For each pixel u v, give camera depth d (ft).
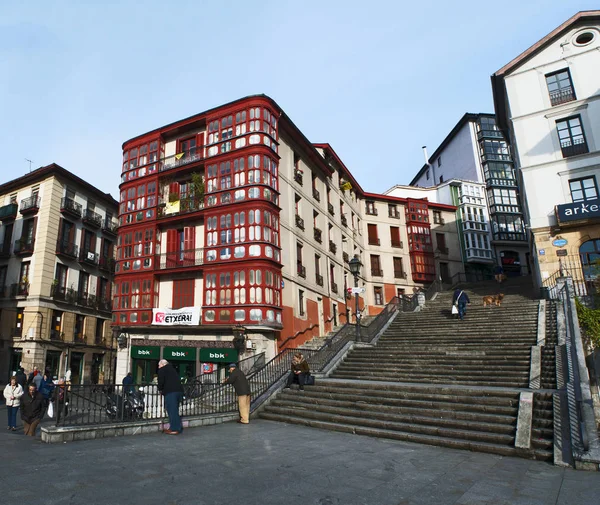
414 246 117.19
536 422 26.13
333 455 23.16
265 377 41.63
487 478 19.11
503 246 135.64
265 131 69.00
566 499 16.16
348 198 108.27
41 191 92.07
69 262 92.99
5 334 85.76
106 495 15.84
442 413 29.91
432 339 52.34
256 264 62.90
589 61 67.10
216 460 21.54
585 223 61.26
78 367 92.73
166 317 68.23
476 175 141.49
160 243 75.31
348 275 98.99
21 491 15.96
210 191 69.72
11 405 34.78
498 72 73.05
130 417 30.12
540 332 45.96
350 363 49.11
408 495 16.56
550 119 68.13
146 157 79.92
